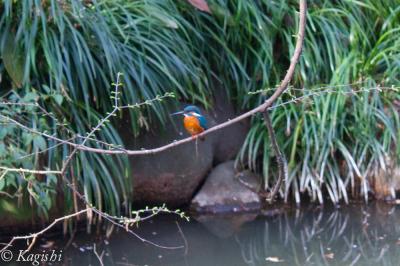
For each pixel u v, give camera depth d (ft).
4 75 29.81
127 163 31.37
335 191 35.96
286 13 38.11
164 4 33.91
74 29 29.40
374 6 39.75
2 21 29.07
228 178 36.50
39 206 29.04
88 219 30.60
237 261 29.63
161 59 31.71
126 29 32.24
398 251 30.66
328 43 36.94
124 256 29.91
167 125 34.01
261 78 37.35
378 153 36.27
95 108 31.27
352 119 37.01
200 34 35.78
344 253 30.58
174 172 34.53
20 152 27.37
